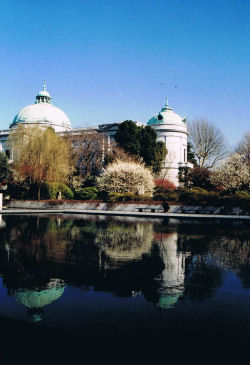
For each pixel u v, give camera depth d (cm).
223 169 3706
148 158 4825
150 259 1143
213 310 677
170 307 692
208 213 3241
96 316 643
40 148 3778
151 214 2980
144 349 521
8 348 521
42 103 7681
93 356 499
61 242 1481
